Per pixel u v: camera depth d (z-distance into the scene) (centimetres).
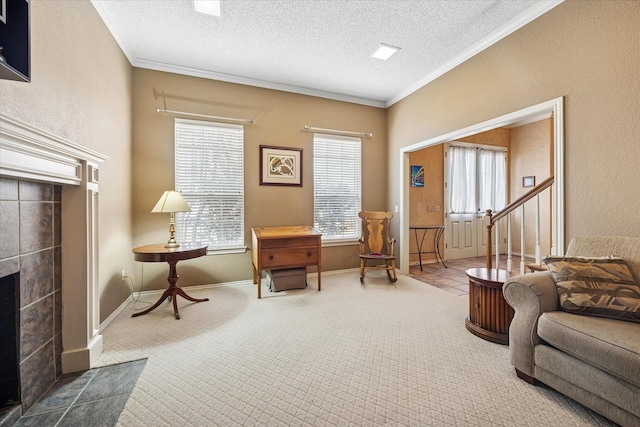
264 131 382
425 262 519
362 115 445
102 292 238
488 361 186
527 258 541
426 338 220
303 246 335
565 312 155
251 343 213
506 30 266
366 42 293
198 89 349
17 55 115
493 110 283
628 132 188
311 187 412
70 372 175
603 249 179
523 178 562
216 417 137
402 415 137
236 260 368
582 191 212
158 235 333
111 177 257
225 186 363
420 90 386
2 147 115
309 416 137
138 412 141
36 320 152
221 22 259
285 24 263
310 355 195
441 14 249
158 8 239
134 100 322
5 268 130
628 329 131
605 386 125
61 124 173
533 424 130
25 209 144
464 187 552
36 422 134
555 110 228
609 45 196
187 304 296
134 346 208
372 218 416
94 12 222
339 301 305
